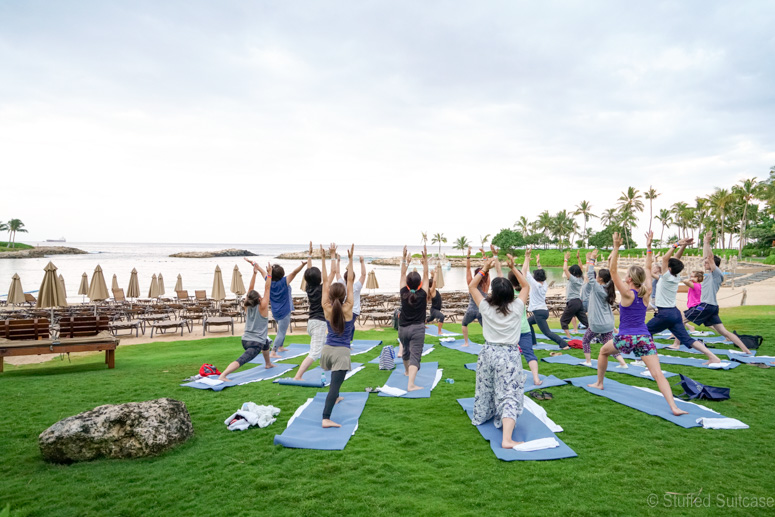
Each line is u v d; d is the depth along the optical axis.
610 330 6.46
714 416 4.33
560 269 64.06
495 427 4.13
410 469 3.34
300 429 4.13
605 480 3.13
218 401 5.11
